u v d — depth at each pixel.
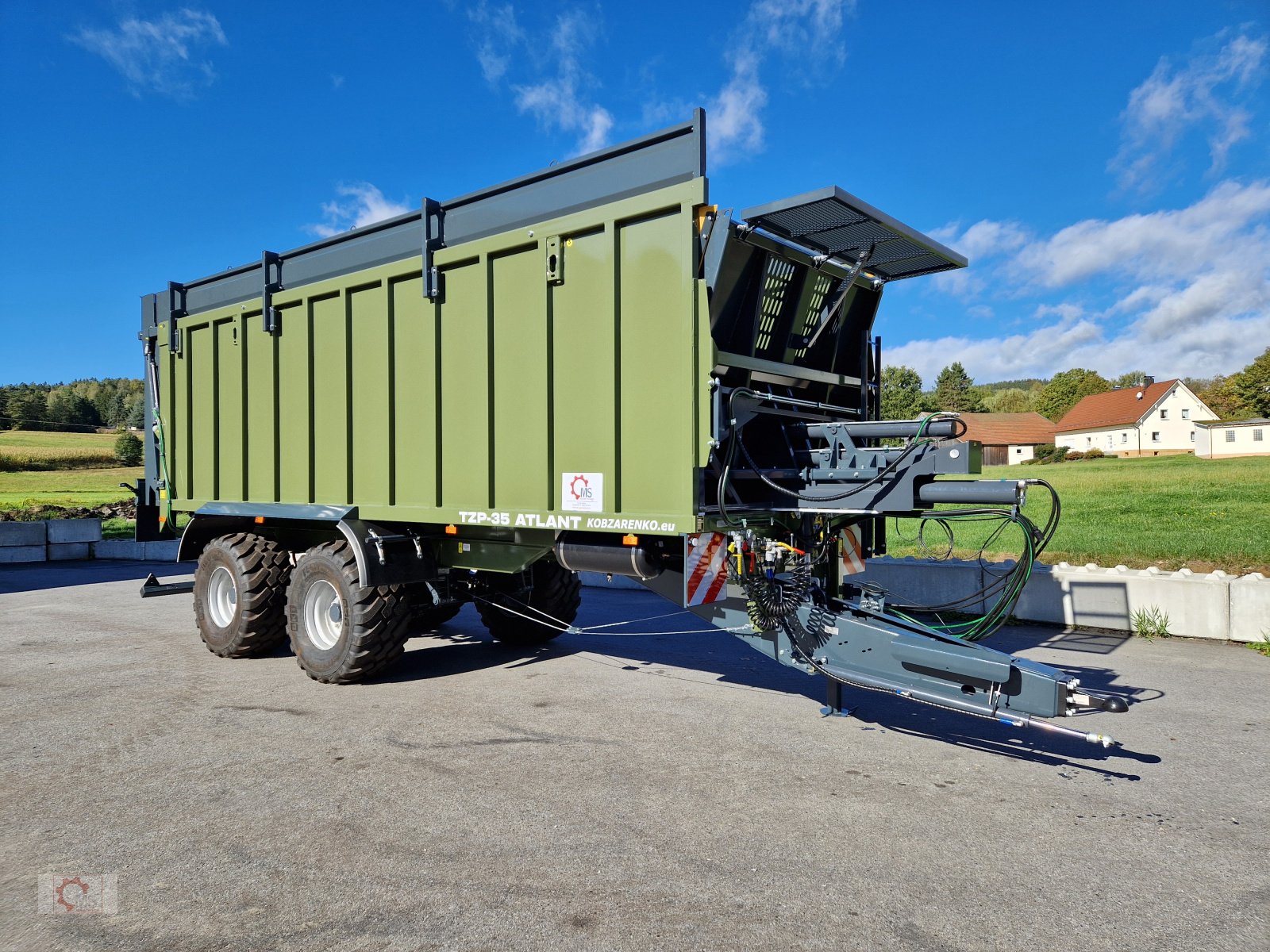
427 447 5.56
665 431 4.38
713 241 4.27
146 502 8.05
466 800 3.72
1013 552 10.84
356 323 6.01
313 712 5.16
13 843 3.31
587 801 3.70
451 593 6.30
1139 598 7.34
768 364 4.96
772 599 4.49
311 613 6.00
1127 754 4.31
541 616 7.09
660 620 8.73
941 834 3.36
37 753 4.41
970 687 3.99
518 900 2.82
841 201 4.04
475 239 5.29
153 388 7.94
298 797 3.77
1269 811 3.60
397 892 2.88
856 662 4.33
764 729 4.78
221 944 2.57
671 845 3.25
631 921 2.68
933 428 4.28
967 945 2.54
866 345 5.82
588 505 4.71
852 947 2.53
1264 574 8.66
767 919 2.69
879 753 4.36
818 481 4.81
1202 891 2.89
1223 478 25.81
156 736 4.69
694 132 4.21
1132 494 21.14
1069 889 2.90
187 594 11.53
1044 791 3.82
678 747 4.45
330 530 6.35
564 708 5.23
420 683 5.93
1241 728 4.73
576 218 4.70
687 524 4.26
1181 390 66.94
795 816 3.54
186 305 7.52
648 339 4.44
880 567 8.57
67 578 13.61
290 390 6.52
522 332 5.02
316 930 2.64
